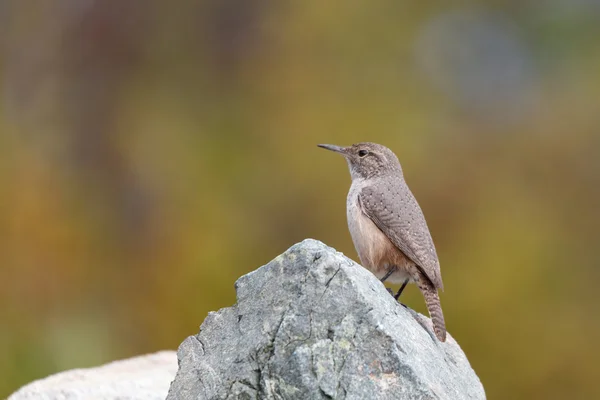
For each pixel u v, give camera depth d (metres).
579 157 18.62
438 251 16.56
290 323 6.08
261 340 6.07
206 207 17.80
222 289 16.64
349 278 6.22
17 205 16.83
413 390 5.89
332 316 6.09
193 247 17.03
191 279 16.69
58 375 9.31
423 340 6.70
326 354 5.95
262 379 5.96
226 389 6.00
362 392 5.85
